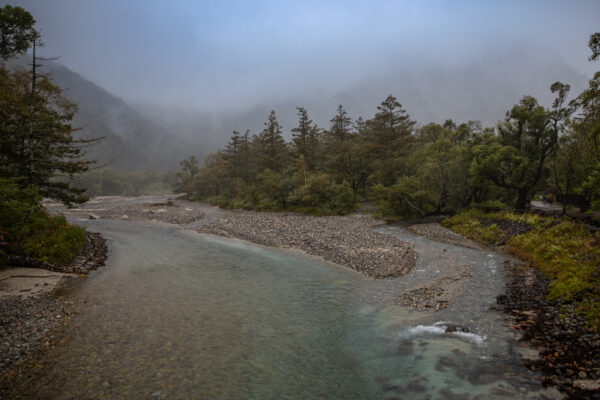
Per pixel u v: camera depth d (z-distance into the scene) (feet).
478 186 110.83
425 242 83.92
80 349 30.94
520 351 28.32
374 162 179.22
